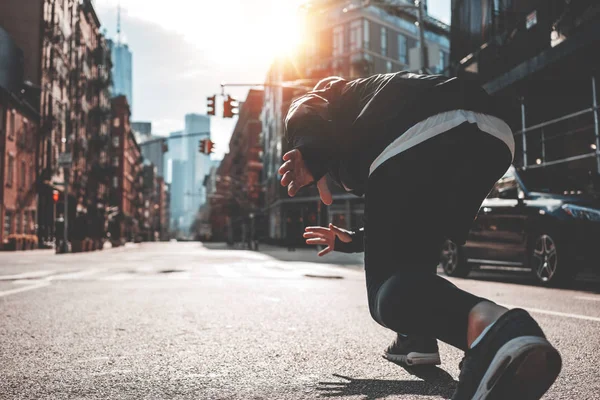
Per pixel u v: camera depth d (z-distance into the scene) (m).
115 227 88.62
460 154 1.63
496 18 19.78
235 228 79.94
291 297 6.80
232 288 8.04
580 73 15.76
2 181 34.34
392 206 1.68
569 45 14.36
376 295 1.65
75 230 31.31
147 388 2.65
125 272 11.91
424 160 1.64
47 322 4.78
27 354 3.46
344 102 1.92
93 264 15.71
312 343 3.82
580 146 15.87
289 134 1.79
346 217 44.66
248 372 2.97
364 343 3.81
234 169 108.81
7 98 34.69
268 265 15.16
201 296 6.92
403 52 51.31
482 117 1.65
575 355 3.36
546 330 4.26
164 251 33.66
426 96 1.68
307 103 1.79
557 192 9.19
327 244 2.15
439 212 1.69
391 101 1.74
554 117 17.22
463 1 23.09
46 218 44.53
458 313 1.38
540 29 16.52
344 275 10.89
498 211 9.40
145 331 4.32
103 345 3.76
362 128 1.78
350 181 1.93
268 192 70.00
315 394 2.51
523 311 1.27
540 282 8.53
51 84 44.16
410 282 1.51
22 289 7.83
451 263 10.44
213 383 2.74
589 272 11.59
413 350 3.05
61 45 46.94
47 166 43.84
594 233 7.79
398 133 1.67
